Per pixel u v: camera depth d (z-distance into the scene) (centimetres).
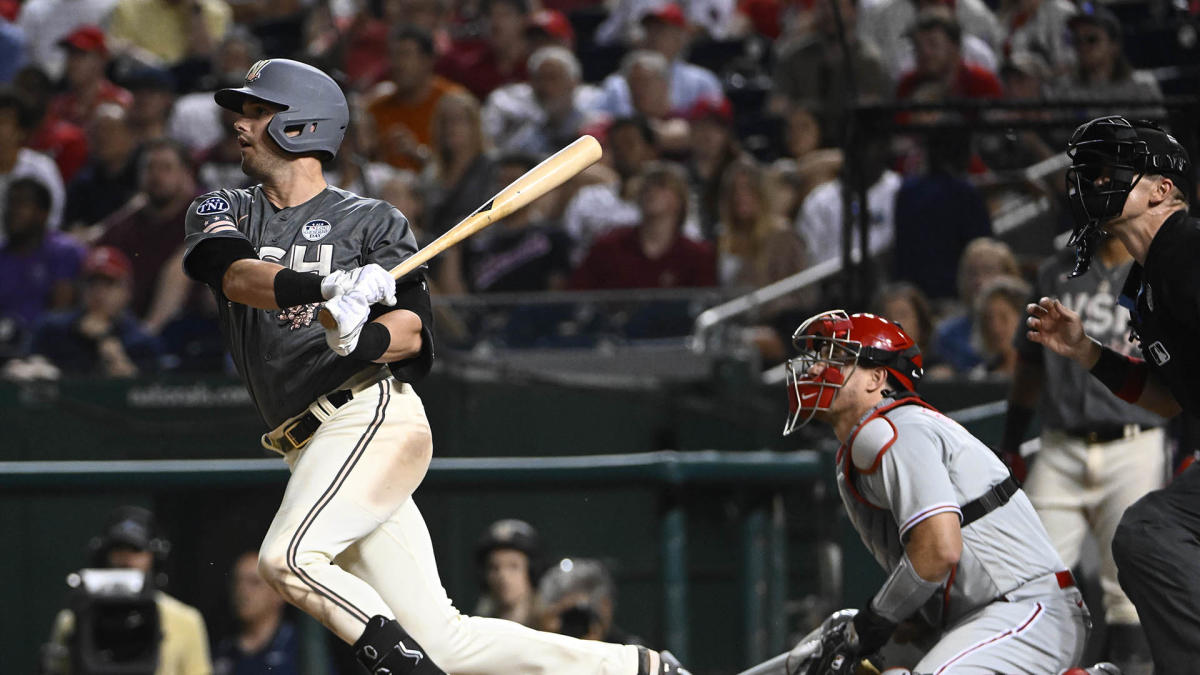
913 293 2803
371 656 1396
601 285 3391
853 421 1602
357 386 1463
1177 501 1477
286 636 2716
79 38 4459
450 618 1509
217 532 2955
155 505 2959
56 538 2950
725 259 3516
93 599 2267
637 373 3209
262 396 1478
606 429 3050
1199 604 1441
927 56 3166
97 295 3391
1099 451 2109
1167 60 2820
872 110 2444
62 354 3353
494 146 4044
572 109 4003
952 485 1535
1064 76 2688
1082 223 1500
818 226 3394
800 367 1609
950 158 2898
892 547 1581
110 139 4019
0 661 2945
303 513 1415
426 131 4006
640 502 2902
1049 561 1570
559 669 1520
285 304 1361
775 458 2661
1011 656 1525
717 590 2767
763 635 2677
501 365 3028
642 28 4262
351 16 4912
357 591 1412
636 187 3631
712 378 3016
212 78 4456
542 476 2602
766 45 4547
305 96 1464
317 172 1498
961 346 2866
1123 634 2069
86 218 3981
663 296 3300
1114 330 2105
